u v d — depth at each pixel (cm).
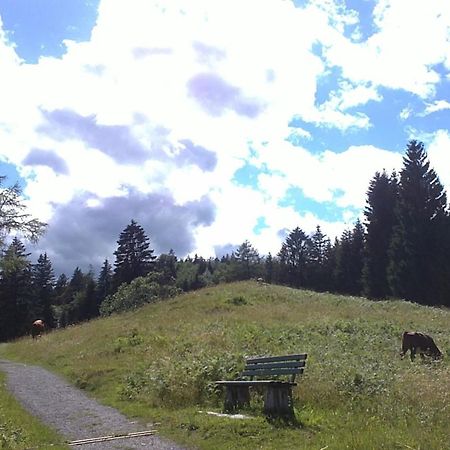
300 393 1240
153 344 2236
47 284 10575
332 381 1304
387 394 1189
